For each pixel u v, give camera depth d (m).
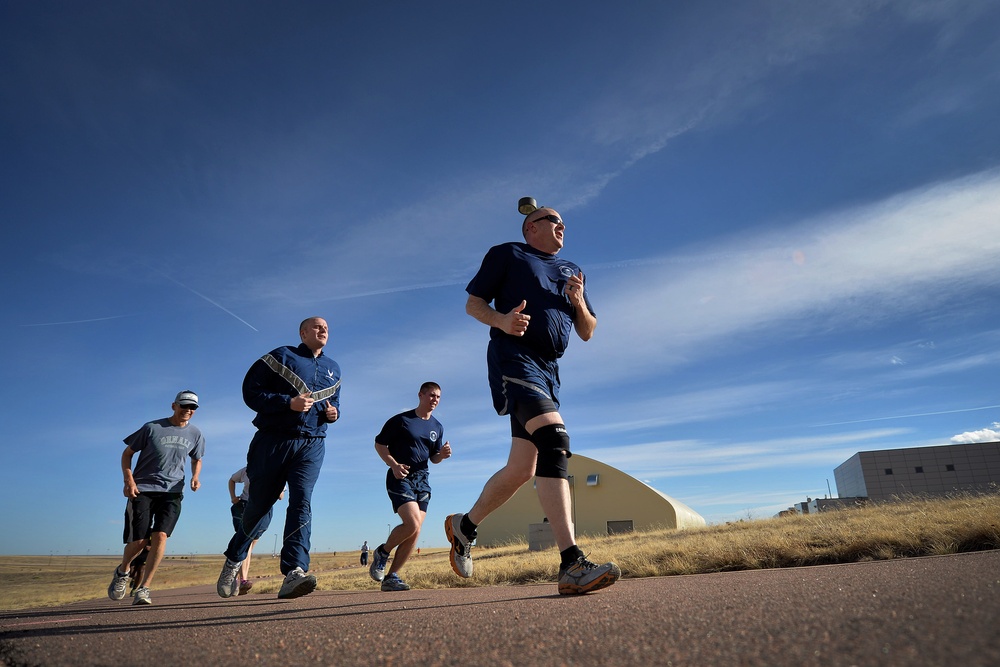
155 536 5.40
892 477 48.50
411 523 5.75
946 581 1.75
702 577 3.91
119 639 1.83
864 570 2.78
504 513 36.69
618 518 34.41
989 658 0.88
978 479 47.00
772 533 7.28
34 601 16.47
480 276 3.17
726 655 1.06
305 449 4.00
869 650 0.99
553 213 3.39
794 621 1.31
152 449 5.52
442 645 1.39
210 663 1.34
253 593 6.57
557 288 3.18
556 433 2.78
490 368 3.11
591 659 1.13
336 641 1.56
